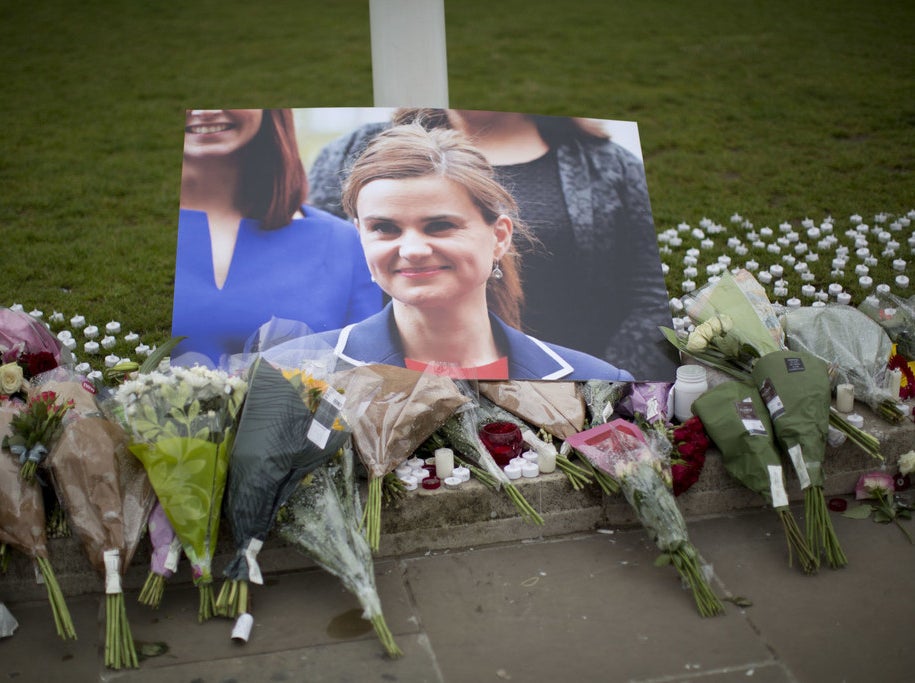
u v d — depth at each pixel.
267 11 14.12
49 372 4.53
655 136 9.34
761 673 3.54
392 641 3.62
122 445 3.96
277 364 4.44
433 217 5.27
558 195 5.47
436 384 4.35
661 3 14.27
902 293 6.30
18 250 6.97
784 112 9.89
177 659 3.65
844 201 7.79
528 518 4.28
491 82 11.09
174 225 7.52
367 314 5.02
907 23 12.91
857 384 4.73
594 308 5.17
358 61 11.84
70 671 3.61
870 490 4.48
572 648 3.68
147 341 5.80
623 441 4.27
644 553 4.23
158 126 9.65
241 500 3.82
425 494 4.19
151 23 13.35
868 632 3.74
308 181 5.33
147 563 4.03
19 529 3.82
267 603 3.95
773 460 4.19
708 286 5.19
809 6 13.84
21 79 11.02
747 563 4.16
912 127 9.42
